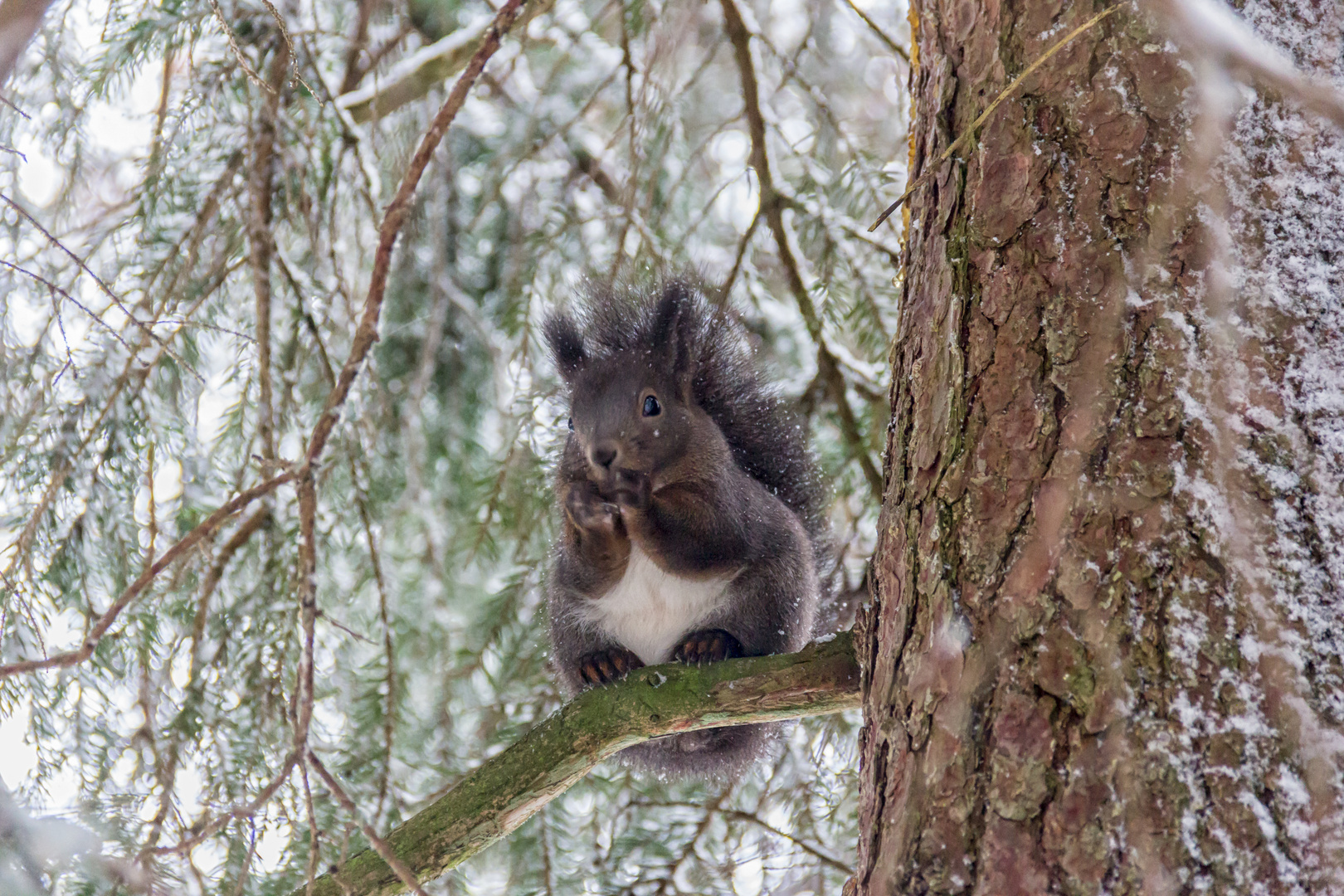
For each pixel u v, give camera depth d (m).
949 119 5.23
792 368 9.99
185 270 7.64
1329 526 3.80
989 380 4.56
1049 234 4.52
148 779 7.21
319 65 9.25
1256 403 3.95
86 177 8.36
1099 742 3.78
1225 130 4.24
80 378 7.77
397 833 5.99
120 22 8.02
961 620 4.32
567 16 10.68
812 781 9.33
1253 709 3.65
